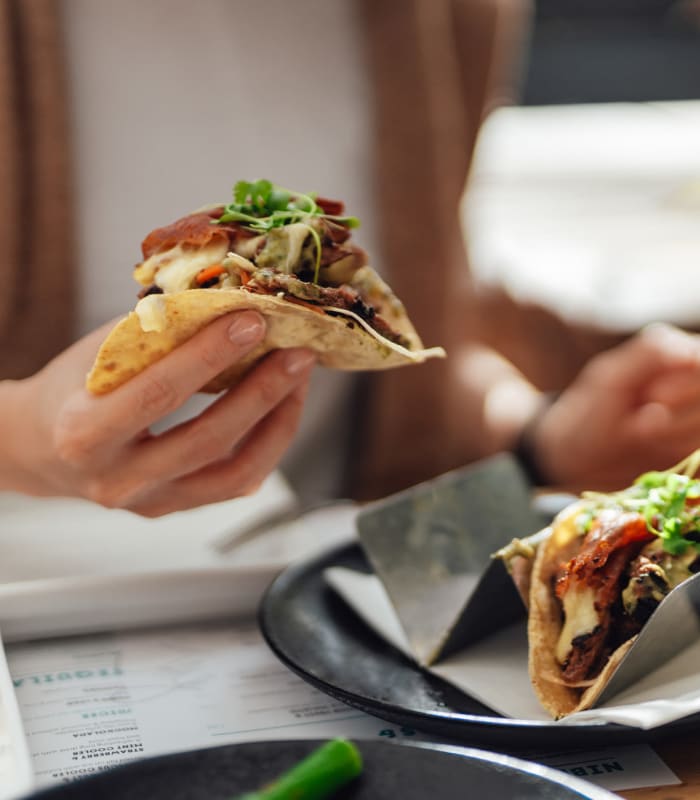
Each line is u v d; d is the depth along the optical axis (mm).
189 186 1001
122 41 974
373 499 1086
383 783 454
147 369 572
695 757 526
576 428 883
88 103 969
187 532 796
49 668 601
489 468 680
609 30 1842
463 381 1074
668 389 844
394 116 1073
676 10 1824
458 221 1143
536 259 1619
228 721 560
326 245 604
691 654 550
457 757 462
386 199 1076
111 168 979
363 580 656
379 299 625
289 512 801
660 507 566
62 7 954
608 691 531
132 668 603
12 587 626
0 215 918
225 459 674
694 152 2068
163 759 458
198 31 997
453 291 1104
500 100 1213
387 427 1083
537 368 1268
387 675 586
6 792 473
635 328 1289
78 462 608
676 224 1788
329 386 1078
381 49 1068
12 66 909
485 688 567
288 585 643
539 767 458
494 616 598
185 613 643
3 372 957
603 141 2148
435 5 1088
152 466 613
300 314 560
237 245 590
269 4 1027
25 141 922
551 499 752
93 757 532
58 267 941
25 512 837
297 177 1044
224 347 558
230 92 1009
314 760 451
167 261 594
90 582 632
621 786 509
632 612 548
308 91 1049
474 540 654
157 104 987
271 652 619
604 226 1793
